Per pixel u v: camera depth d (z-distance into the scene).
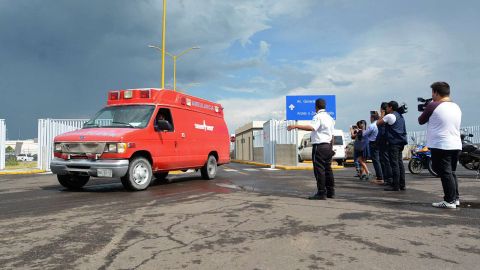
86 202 6.88
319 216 5.43
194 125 10.85
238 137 50.44
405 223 4.98
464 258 3.56
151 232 4.57
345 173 14.88
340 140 21.89
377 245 3.98
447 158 6.16
